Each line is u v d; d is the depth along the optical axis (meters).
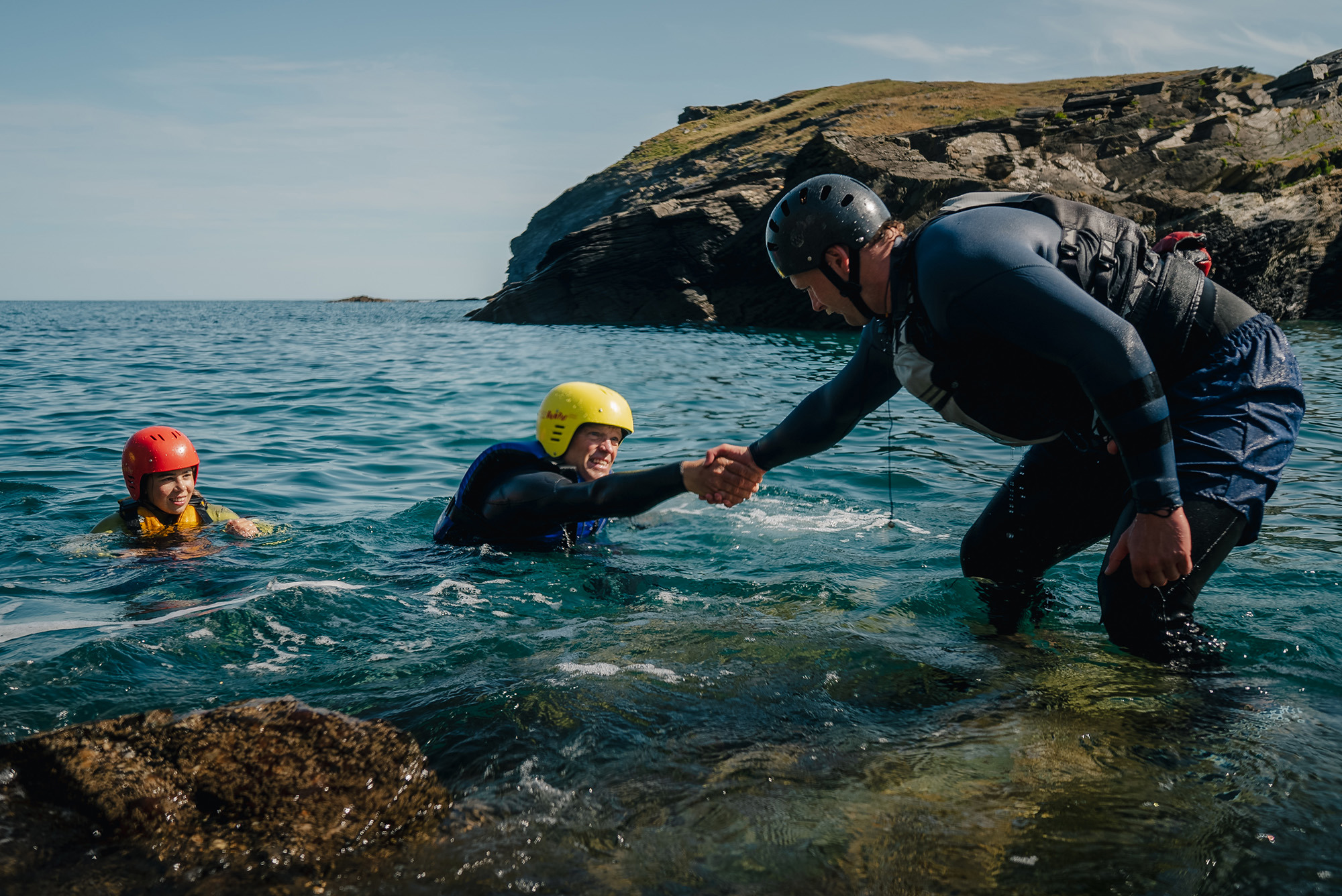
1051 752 2.31
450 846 1.96
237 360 21.03
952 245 2.65
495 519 4.71
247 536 5.37
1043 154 35.81
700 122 121.81
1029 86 82.50
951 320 2.66
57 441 9.08
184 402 12.52
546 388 14.34
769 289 39.81
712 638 3.27
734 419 10.85
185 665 3.12
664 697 2.71
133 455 5.43
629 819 2.05
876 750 2.35
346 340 31.38
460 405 12.34
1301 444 8.04
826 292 3.07
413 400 12.92
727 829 2.00
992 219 2.72
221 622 3.52
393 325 48.81
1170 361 2.90
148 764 2.16
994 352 2.71
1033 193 2.89
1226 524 2.77
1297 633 3.20
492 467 4.86
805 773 2.24
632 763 2.31
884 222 2.97
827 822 2.02
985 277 2.57
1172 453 2.55
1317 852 1.84
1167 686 2.72
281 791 2.12
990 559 3.83
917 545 4.91
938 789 2.15
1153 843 1.89
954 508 5.89
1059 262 2.71
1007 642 3.22
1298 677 2.79
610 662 3.03
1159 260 2.92
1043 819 2.00
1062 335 2.49
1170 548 2.58
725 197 41.28
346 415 11.33
